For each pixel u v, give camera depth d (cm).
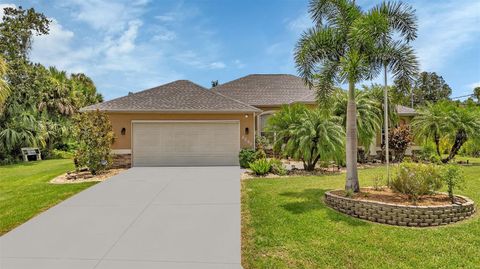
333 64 848
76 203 849
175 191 987
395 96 852
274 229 629
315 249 532
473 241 555
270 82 2395
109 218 714
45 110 2583
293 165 1513
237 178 1212
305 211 744
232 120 1616
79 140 1352
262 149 1619
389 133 1739
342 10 845
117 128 1566
